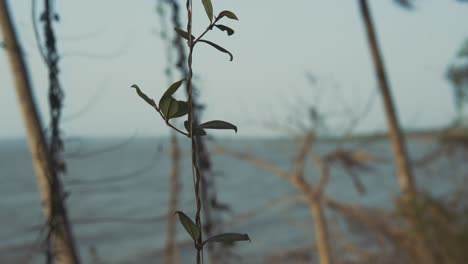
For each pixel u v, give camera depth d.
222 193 42.44
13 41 2.23
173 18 3.12
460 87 7.82
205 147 2.96
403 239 6.71
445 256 6.02
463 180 6.54
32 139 2.25
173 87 0.60
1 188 55.62
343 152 7.70
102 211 34.78
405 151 7.09
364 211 7.69
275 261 9.39
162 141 2.48
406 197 6.60
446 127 7.74
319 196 8.16
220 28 0.61
